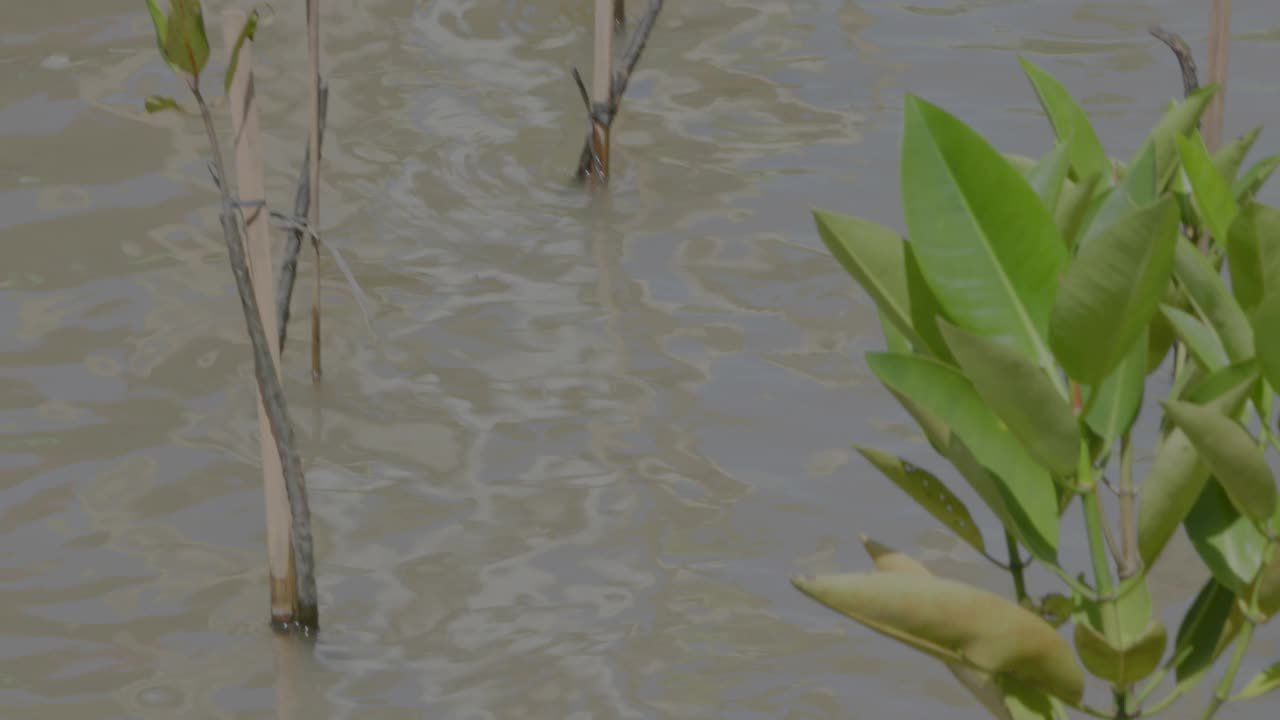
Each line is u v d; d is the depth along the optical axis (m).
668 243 8.55
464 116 10.01
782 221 8.76
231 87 5.31
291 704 5.36
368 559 6.12
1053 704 3.91
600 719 5.28
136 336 7.62
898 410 7.09
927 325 3.64
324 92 7.26
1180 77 10.30
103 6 11.44
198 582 5.99
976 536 3.89
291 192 9.02
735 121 9.96
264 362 5.43
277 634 5.71
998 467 3.58
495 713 5.32
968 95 10.19
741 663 5.54
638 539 6.22
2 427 6.90
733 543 6.19
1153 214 3.12
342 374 7.35
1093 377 3.38
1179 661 3.89
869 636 5.69
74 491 6.50
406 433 6.92
